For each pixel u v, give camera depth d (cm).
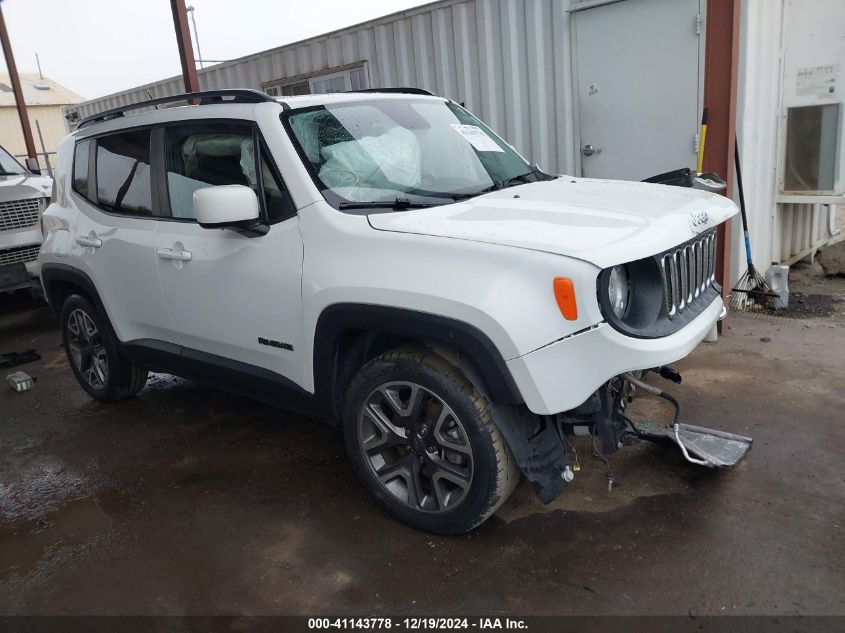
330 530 316
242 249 332
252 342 341
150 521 336
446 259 265
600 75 679
